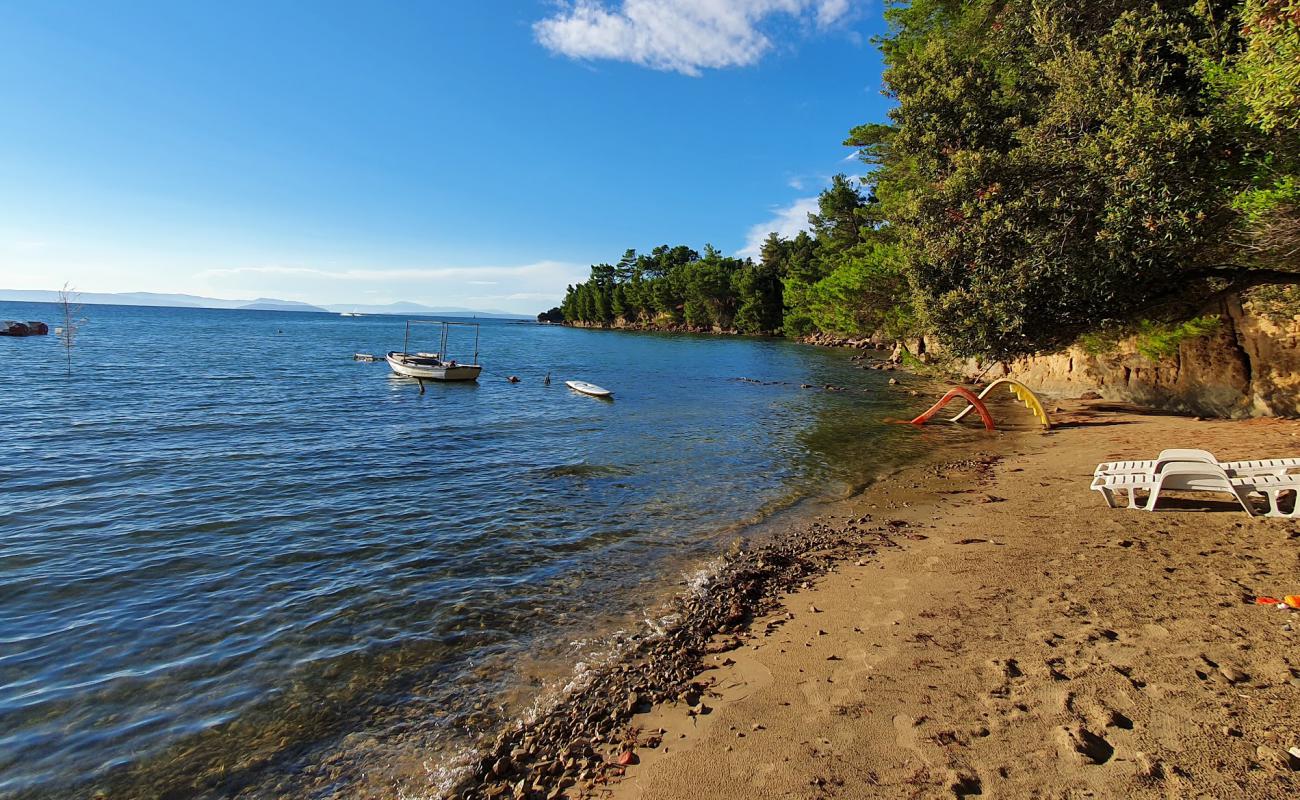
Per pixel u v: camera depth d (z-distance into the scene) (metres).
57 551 8.20
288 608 6.54
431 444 16.16
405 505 10.48
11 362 35.88
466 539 8.73
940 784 3.37
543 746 4.25
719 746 4.00
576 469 13.20
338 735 4.49
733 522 9.49
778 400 25.97
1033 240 7.96
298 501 10.69
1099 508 8.65
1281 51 5.66
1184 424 15.16
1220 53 7.37
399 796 3.87
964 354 9.12
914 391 28.91
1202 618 4.89
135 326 91.44
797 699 4.47
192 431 17.42
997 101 9.56
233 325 112.50
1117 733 3.58
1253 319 15.19
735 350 64.44
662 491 11.40
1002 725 3.83
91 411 20.33
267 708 4.82
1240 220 7.22
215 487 11.58
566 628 6.05
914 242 9.48
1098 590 5.73
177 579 7.31
